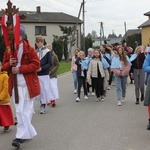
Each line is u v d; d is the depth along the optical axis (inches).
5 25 288.7
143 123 378.0
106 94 595.2
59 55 1969.7
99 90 522.3
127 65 488.4
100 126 366.3
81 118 404.2
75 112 438.9
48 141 316.5
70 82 821.9
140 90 525.7
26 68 291.1
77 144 307.6
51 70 473.7
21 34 293.7
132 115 418.3
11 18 286.2
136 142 312.5
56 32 2349.9
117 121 387.5
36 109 460.4
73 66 619.8
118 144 306.8
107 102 513.3
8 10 286.8
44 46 434.9
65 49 2143.2
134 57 502.0
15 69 290.5
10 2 286.7
